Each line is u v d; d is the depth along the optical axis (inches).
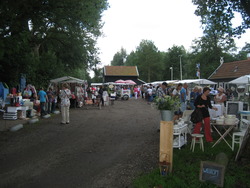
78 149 251.0
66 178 174.4
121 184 163.0
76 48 850.1
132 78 2242.9
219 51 1732.3
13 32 412.8
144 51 2790.4
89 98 870.4
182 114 341.7
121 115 545.3
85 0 408.2
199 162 198.8
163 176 167.6
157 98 221.5
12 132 334.3
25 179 172.6
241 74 1182.3
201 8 332.8
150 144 269.0
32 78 745.0
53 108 577.6
